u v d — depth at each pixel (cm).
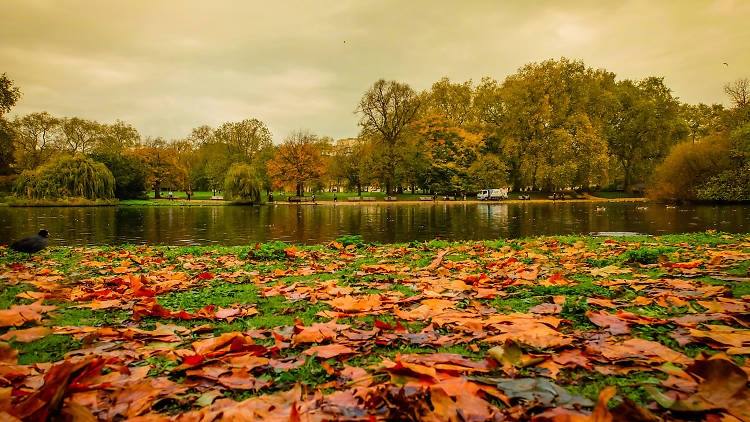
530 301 362
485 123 5791
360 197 5728
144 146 5984
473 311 328
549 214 2788
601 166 5088
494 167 5403
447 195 5844
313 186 6178
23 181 3709
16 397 167
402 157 5003
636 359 202
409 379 172
